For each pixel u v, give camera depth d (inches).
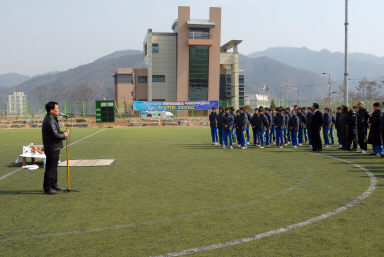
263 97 5128.0
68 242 172.6
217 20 2866.6
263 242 169.9
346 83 1013.2
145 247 164.6
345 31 1011.9
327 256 152.6
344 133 601.9
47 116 283.1
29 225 200.4
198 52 2859.3
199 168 406.9
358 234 179.9
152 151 588.4
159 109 1669.5
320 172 374.0
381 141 510.6
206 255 154.4
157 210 229.5
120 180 335.6
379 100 1780.3
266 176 352.5
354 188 291.6
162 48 2933.1
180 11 2834.6
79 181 331.9
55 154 284.0
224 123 630.5
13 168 418.3
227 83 3339.1
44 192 287.0
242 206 237.5
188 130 1288.1
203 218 210.5
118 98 3951.8
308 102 1945.1
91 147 658.2
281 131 661.3
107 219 210.5
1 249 164.6
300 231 185.5
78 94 6594.5
